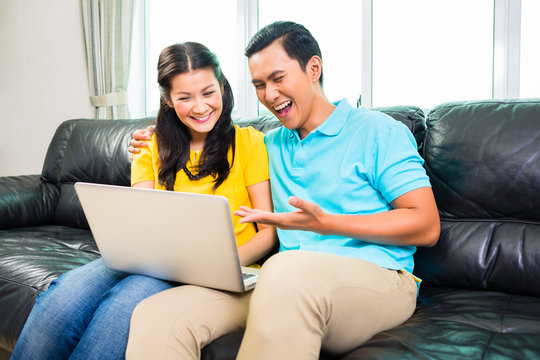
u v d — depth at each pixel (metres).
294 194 1.12
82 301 0.97
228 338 0.88
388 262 0.96
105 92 3.00
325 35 2.49
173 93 1.18
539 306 1.00
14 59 3.64
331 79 2.49
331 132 1.09
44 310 0.97
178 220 0.84
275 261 0.82
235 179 1.25
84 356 0.85
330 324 0.80
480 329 0.90
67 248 1.66
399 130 1.03
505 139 1.15
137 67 3.15
